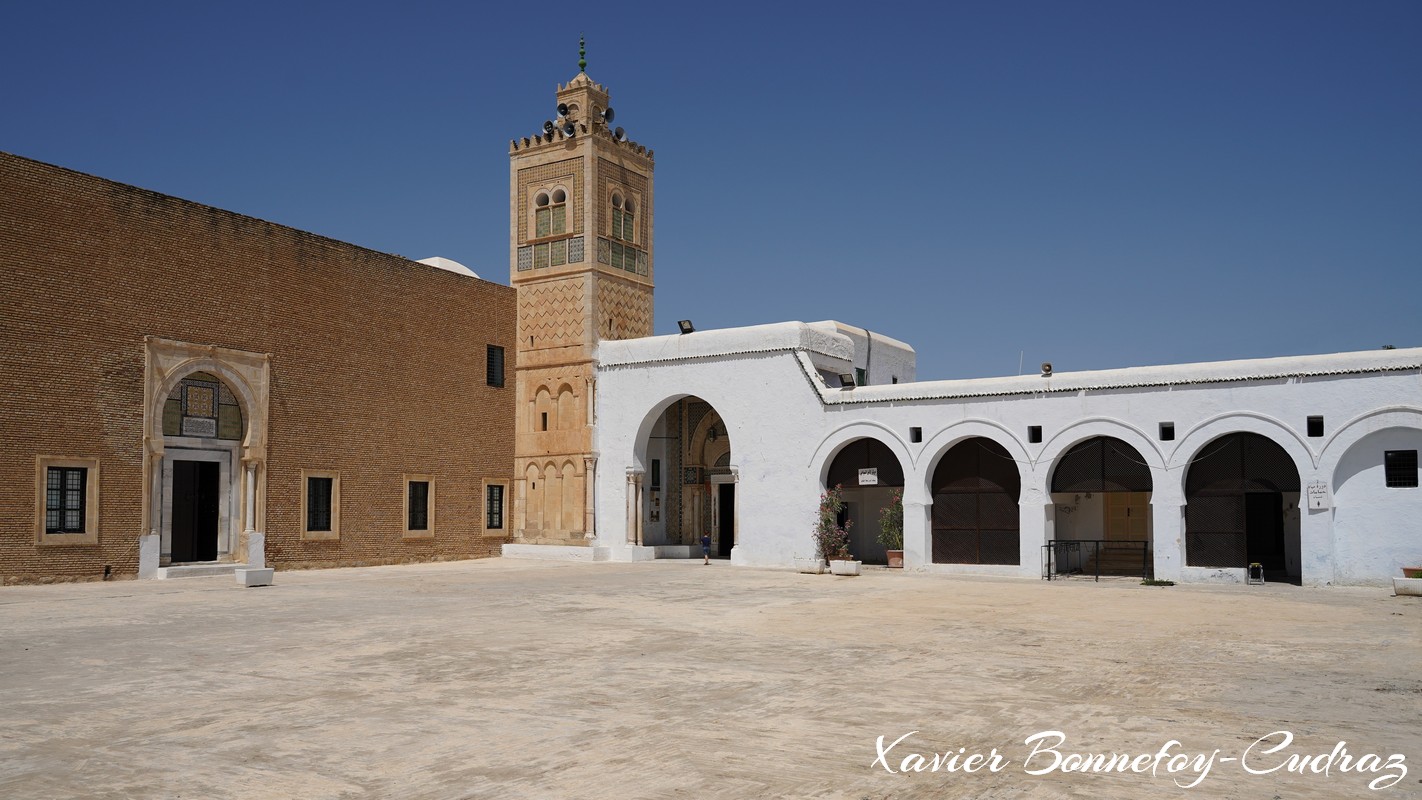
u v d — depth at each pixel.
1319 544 22.05
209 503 25.70
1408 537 21.31
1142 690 10.62
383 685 10.84
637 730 8.89
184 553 27.56
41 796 7.07
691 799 7.02
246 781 7.41
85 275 22.44
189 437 24.50
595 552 31.11
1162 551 23.70
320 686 10.79
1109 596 19.83
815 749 8.29
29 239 21.52
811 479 28.36
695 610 17.56
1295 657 12.66
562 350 32.41
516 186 33.75
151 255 23.69
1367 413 21.69
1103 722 9.19
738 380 29.72
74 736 8.68
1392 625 15.55
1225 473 23.47
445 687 10.74
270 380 26.09
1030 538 25.30
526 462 32.91
